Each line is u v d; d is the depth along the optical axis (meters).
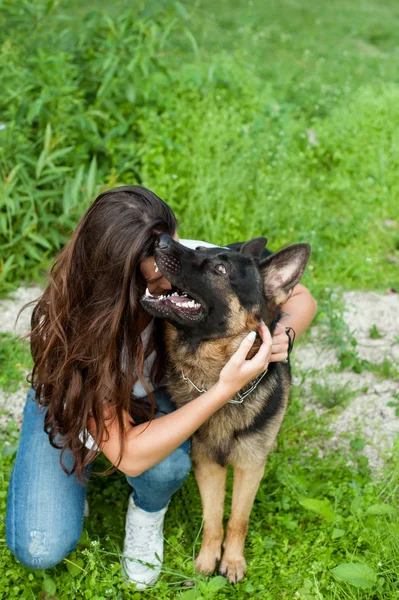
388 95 7.96
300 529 3.45
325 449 4.08
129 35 6.47
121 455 2.88
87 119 5.75
